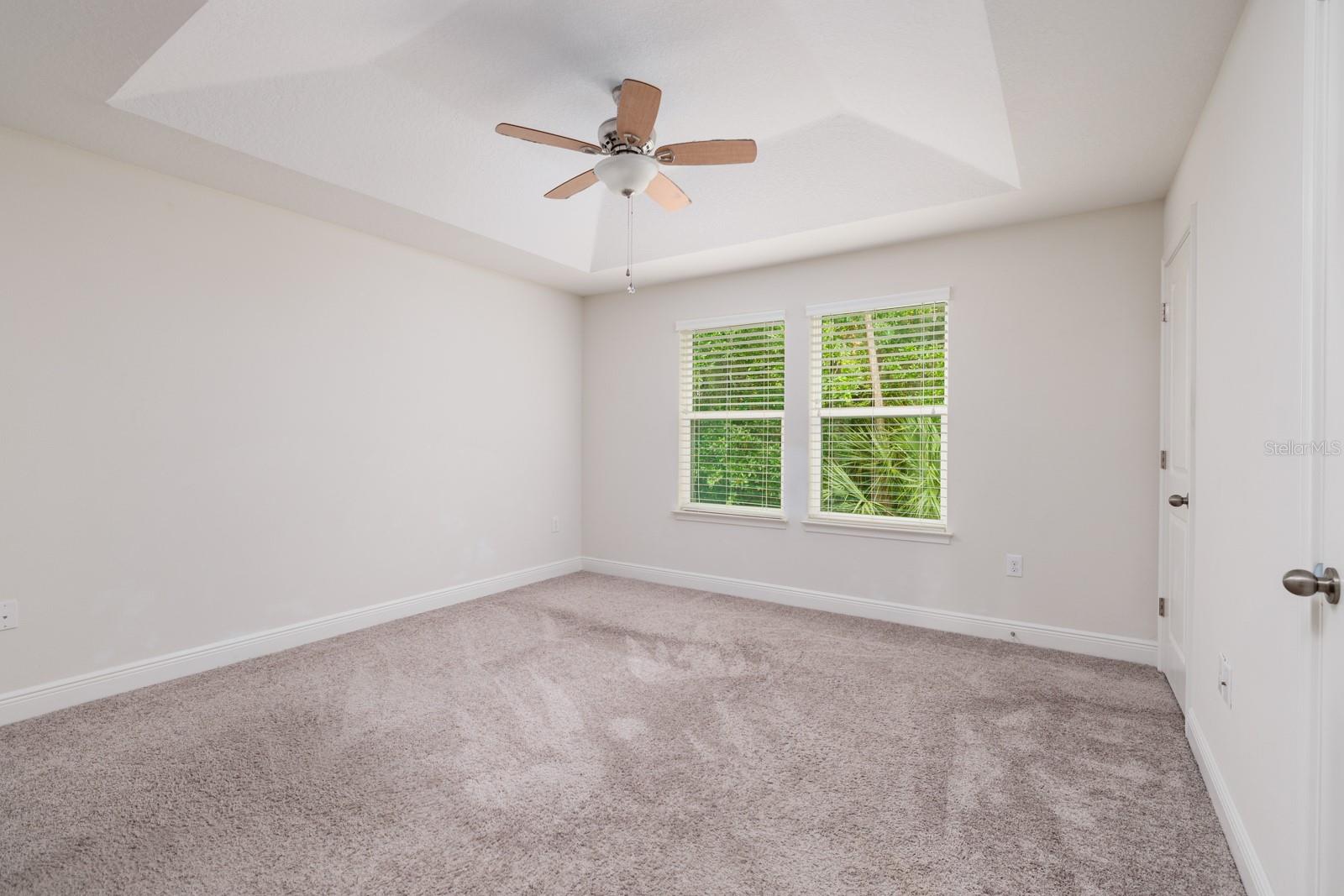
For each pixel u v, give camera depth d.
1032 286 3.43
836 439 4.16
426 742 2.34
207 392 3.04
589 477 5.27
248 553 3.20
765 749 2.29
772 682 2.92
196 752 2.26
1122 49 1.97
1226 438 1.88
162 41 1.96
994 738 2.37
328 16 2.14
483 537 4.45
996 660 3.20
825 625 3.80
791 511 4.26
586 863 1.68
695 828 1.83
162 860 1.69
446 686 2.86
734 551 4.52
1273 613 1.46
